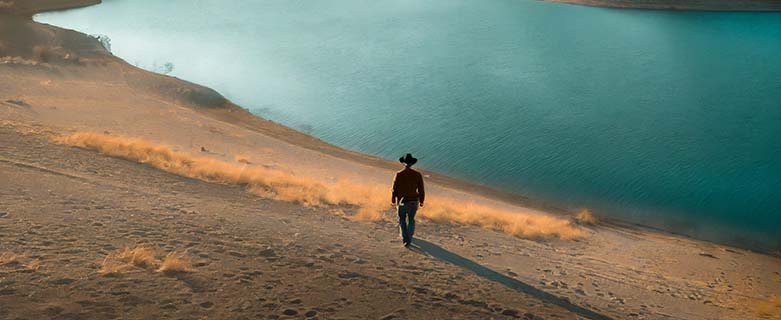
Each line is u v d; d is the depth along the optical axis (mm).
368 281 7906
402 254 10250
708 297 12078
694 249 19594
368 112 44844
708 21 104562
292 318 6148
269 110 44281
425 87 53906
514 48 75750
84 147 18062
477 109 46781
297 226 11492
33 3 102562
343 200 16344
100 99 35688
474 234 14211
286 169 24109
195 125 32250
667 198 29078
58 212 9438
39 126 22406
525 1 126500
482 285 8758
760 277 16156
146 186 13648
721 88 57906
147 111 34094
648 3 120625
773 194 30047
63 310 5578
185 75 56062
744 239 24203
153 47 71188
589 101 51031
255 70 59625
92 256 7270
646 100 52094
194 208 11711
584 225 21547
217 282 6930
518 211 23328
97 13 102438
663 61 70125
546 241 15500
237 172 17734
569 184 30703
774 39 86562
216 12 107750
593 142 38969
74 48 58062
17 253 6977
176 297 6285
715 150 38031
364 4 121000
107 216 9648
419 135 39281
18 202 9711
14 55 49438
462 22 97938
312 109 45219
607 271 12695
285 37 81188
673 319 9273
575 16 106812
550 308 8125
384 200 17078
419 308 7047
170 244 8352
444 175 31547
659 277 13312
